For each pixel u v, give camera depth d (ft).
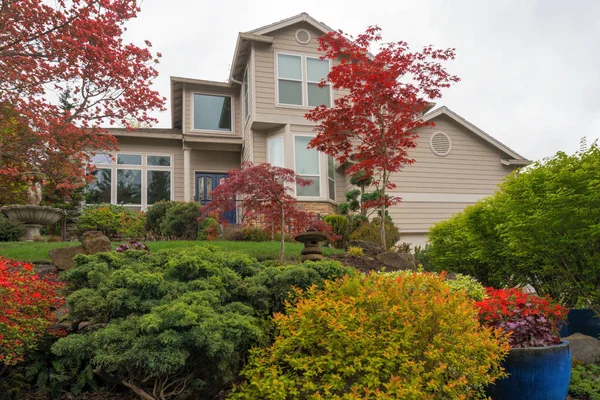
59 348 11.62
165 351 10.95
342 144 33.14
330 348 10.93
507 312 15.19
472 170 51.37
